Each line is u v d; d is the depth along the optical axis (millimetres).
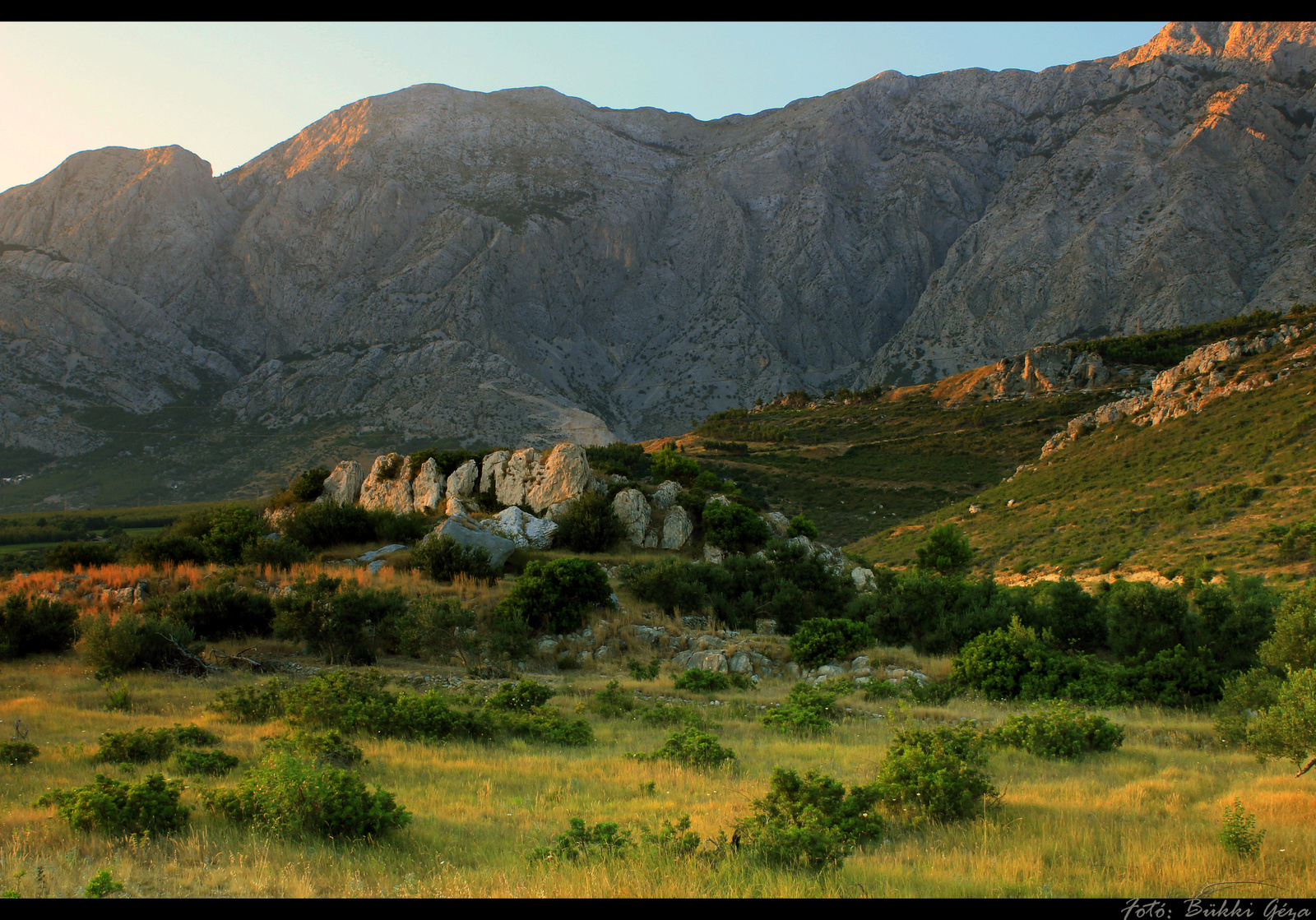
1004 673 27141
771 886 9609
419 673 27969
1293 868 10109
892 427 151250
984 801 13336
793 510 110125
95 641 26281
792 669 31609
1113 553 58469
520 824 12570
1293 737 15586
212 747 17172
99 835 10953
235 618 31219
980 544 75000
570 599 34875
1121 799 13867
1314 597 23609
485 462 53094
